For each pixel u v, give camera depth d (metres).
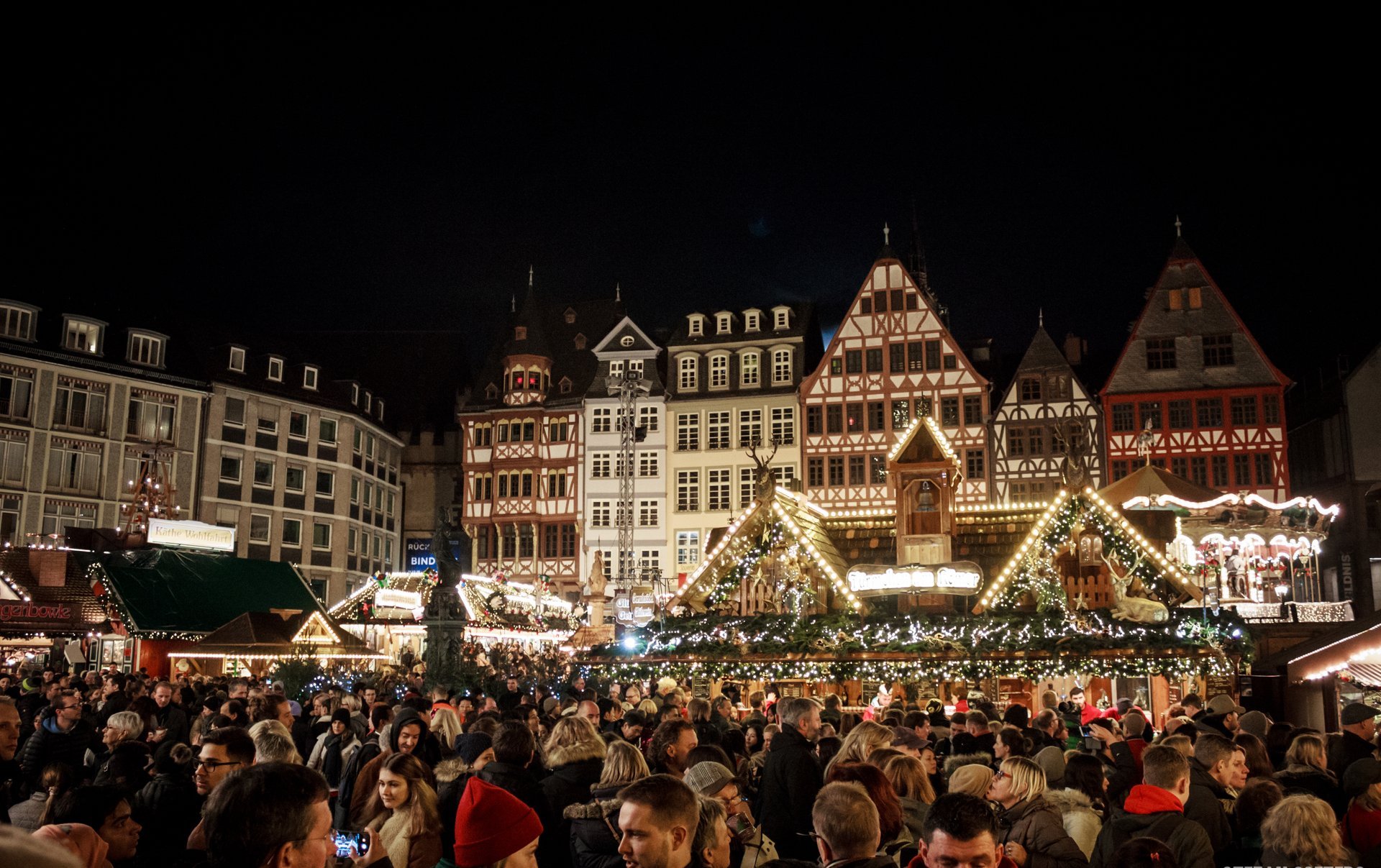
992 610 21.73
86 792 4.87
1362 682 17.97
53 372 48.06
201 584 33.75
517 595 39.59
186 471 51.81
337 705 12.58
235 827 3.53
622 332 58.28
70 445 48.22
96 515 48.53
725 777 6.34
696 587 23.45
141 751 7.19
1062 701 18.48
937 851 4.21
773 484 23.34
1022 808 6.08
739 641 21.11
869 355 52.34
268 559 54.06
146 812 6.35
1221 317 48.66
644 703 12.87
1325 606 25.86
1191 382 48.38
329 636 31.45
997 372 56.53
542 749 9.80
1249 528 27.62
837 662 20.38
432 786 6.19
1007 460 49.91
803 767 7.58
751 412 55.66
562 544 57.06
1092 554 21.67
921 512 23.27
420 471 66.31
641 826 4.30
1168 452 48.03
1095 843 6.50
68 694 9.46
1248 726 10.95
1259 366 47.91
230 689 16.33
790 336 56.09
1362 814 6.21
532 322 59.97
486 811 4.75
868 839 4.55
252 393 54.66
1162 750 6.18
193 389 52.28
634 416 56.69
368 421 60.91
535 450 57.97
